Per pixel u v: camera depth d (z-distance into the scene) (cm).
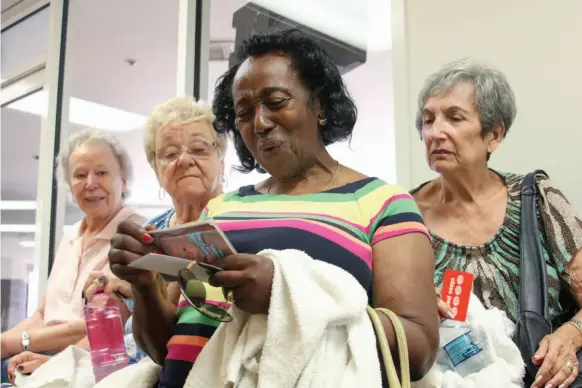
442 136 156
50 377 146
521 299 134
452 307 125
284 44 104
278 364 75
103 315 145
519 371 123
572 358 125
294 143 102
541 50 188
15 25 388
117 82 344
